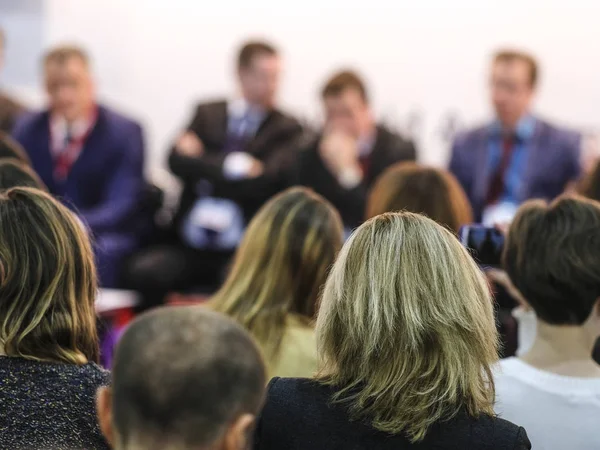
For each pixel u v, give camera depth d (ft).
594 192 13.30
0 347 7.42
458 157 21.18
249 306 9.86
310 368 9.48
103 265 20.43
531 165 20.70
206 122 22.12
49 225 7.72
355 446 6.23
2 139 13.92
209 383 4.67
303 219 10.03
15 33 25.75
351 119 20.33
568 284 7.89
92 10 25.85
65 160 21.57
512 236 8.46
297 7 25.36
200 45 25.75
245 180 21.30
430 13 24.75
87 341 7.95
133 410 4.68
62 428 6.93
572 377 7.81
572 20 23.98
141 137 22.09
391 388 6.24
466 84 24.79
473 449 6.10
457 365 6.23
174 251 21.59
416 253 6.48
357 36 25.20
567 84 24.25
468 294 6.44
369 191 20.58
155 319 4.98
